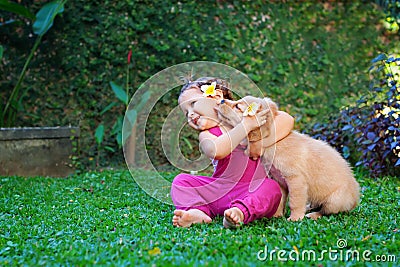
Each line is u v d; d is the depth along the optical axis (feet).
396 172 15.46
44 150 17.54
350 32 21.74
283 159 9.34
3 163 16.69
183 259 7.11
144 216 10.44
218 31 21.18
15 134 16.84
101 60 20.83
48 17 18.93
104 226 9.50
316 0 21.81
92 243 8.32
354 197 10.03
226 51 21.22
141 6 20.89
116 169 19.42
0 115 19.19
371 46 21.74
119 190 14.16
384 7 21.08
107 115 20.98
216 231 8.70
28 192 13.67
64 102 20.79
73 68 20.75
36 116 20.40
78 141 18.61
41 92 20.62
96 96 20.92
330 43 21.76
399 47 21.62
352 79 21.59
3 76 20.33
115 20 20.79
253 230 8.72
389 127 14.29
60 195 13.38
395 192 13.01
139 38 20.99
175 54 20.99
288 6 21.74
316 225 8.81
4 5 18.37
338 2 21.88
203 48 21.04
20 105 19.66
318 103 21.47
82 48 20.75
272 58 21.52
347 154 16.34
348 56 21.75
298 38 21.70
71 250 7.64
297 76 21.59
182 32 21.03
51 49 20.65
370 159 15.61
